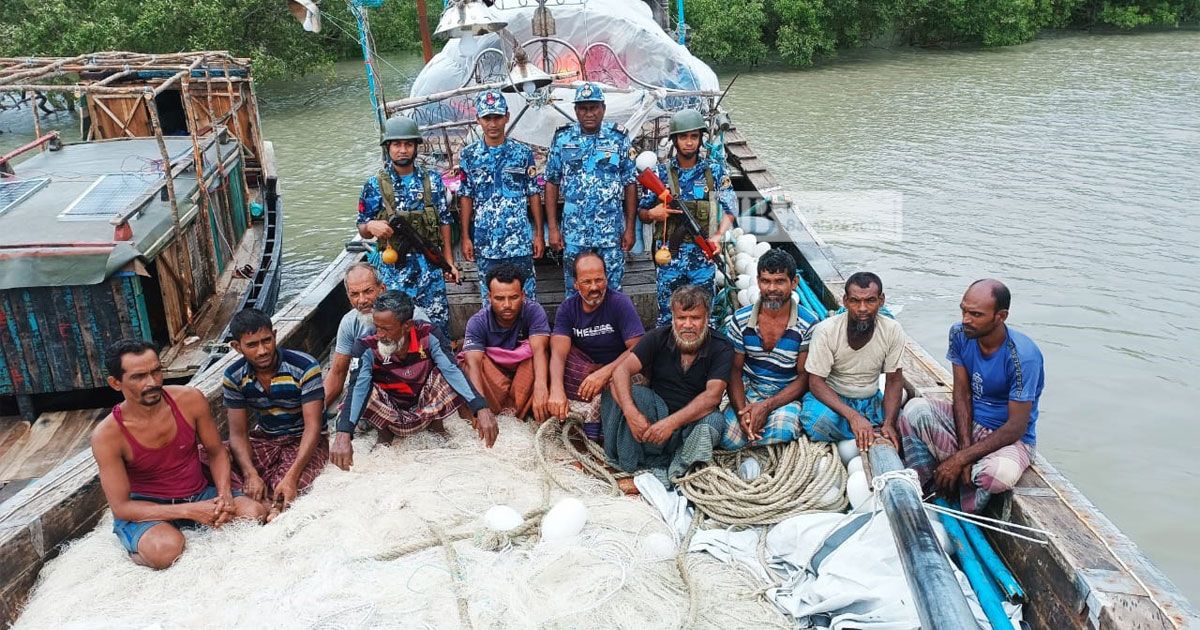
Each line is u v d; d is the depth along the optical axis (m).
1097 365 6.85
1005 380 3.46
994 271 8.82
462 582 3.16
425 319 4.18
